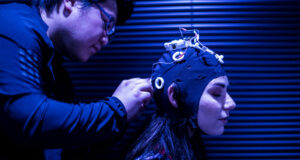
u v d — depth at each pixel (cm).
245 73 186
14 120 64
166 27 189
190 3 188
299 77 185
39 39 76
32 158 90
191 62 95
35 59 73
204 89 93
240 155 191
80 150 120
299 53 184
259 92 187
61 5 86
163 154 93
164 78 97
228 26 184
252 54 185
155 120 103
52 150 107
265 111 188
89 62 196
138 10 191
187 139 103
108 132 73
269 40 184
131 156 98
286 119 188
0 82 64
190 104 93
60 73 104
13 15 74
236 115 189
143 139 100
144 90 88
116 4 94
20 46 69
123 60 194
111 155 192
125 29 192
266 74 185
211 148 193
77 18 85
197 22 187
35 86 70
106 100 79
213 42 185
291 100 186
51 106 67
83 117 69
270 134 189
